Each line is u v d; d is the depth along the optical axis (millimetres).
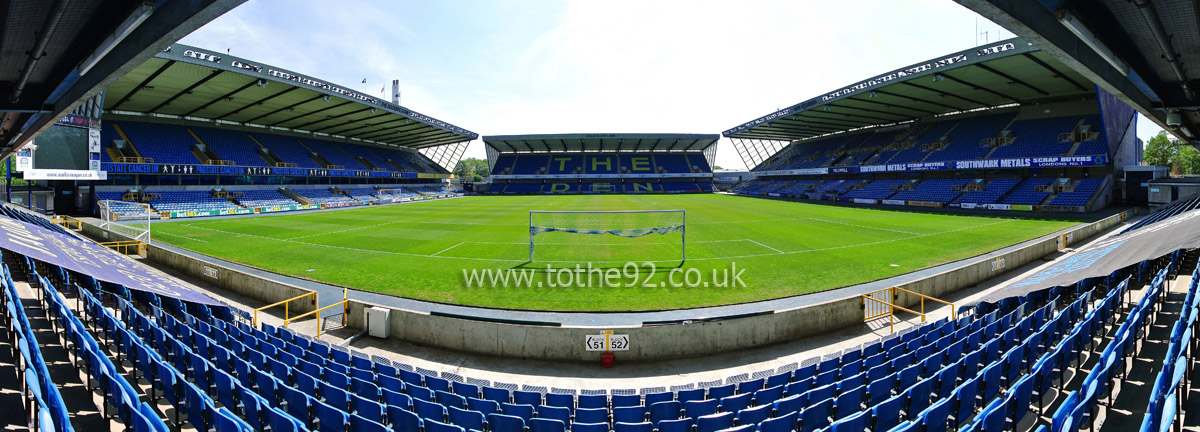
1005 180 46969
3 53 8664
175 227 32125
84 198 41000
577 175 93000
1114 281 11859
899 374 6668
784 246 23234
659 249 22750
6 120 14945
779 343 10508
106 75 9586
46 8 7121
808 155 80625
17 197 39219
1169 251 10125
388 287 15266
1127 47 8477
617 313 12508
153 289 10148
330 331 11203
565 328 9680
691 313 12531
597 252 21938
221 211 43188
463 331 10125
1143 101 11492
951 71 37156
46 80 10461
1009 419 6277
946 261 19031
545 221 36562
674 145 97250
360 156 74125
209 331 9102
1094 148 41094
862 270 17547
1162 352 8086
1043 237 25047
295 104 47469
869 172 62281
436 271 17734
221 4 6562
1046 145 45625
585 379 8883
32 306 11055
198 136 53812
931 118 62938
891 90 45156
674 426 5531
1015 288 11594
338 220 37562
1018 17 6668
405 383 6949
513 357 9867
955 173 53312
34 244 10984
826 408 5766
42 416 3871
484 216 41188
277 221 36594
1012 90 44375
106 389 5828
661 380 8820
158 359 6488
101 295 11531
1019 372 7375
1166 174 40781
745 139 91188
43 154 32156
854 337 10758
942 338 8234
